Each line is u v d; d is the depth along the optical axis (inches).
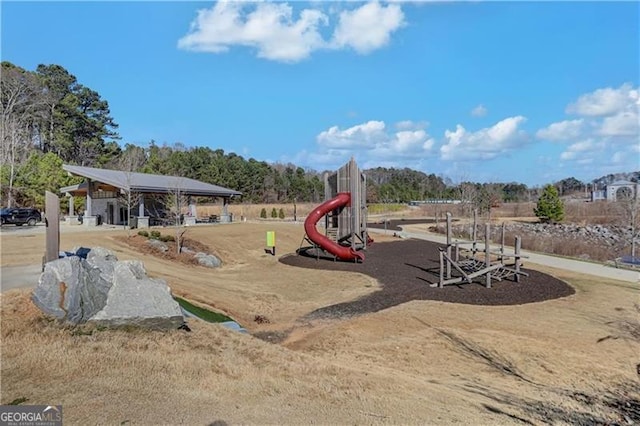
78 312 239.3
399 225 1624.0
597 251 908.0
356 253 737.0
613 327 357.4
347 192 860.6
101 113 2361.0
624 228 1246.3
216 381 200.2
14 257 486.3
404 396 208.8
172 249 756.0
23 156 1766.7
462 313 393.4
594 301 442.6
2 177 1325.0
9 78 1925.4
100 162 2090.3
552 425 196.9
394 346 311.1
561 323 366.6
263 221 1621.6
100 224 1137.4
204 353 235.9
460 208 1913.1
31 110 1993.1
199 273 606.9
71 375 185.8
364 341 323.6
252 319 392.2
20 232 835.4
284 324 380.5
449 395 219.5
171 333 255.8
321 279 591.8
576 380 263.0
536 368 279.0
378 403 194.5
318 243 785.6
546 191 1670.8
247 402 180.9
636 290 494.3
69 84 2241.6
